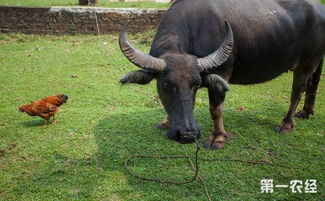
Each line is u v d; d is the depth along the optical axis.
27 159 4.76
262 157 4.95
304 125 6.04
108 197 4.00
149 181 4.30
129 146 5.11
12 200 3.94
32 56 9.84
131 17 11.79
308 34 5.59
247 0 5.29
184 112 3.98
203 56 4.83
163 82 4.12
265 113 6.48
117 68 8.88
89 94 7.15
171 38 4.70
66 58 9.66
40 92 7.25
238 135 5.57
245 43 5.09
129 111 6.37
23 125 5.72
